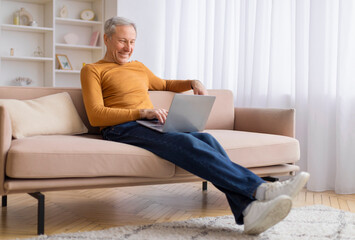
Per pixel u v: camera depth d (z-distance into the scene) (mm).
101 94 2268
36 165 1698
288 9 3395
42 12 5219
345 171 2920
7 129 1688
